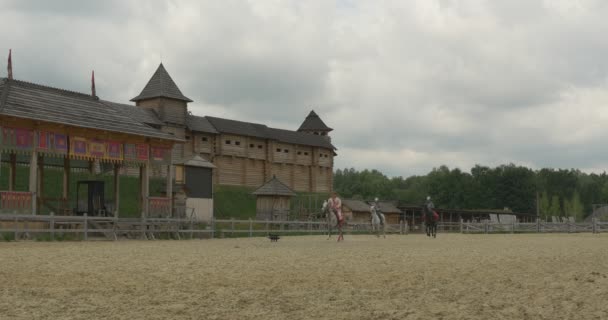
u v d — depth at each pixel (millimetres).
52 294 10625
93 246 24938
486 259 17656
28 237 29266
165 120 70562
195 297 10359
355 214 71062
